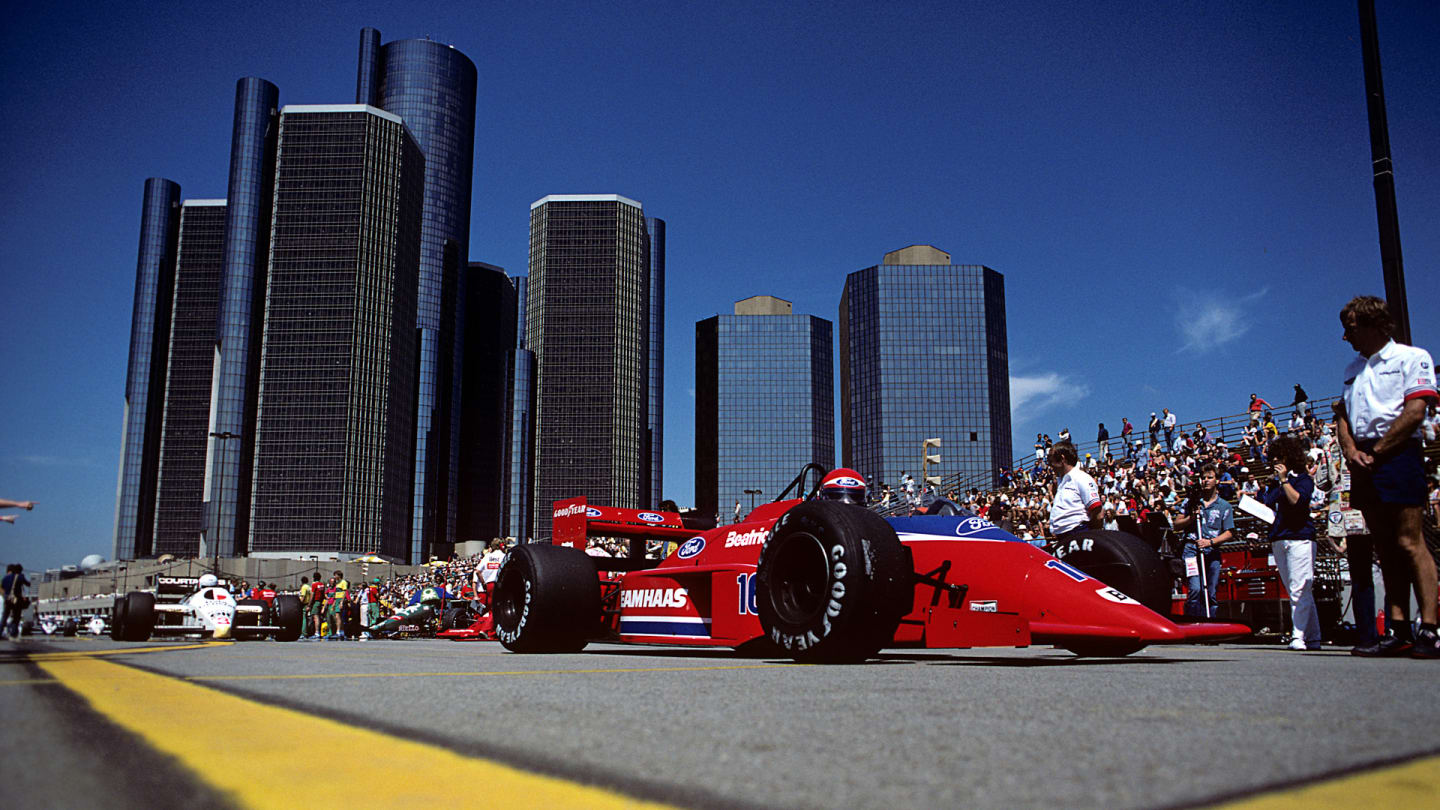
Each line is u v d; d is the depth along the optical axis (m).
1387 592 5.36
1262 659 5.16
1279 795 1.19
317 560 131.50
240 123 149.62
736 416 199.00
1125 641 5.34
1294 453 7.63
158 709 1.97
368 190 148.12
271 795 1.16
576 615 6.43
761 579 4.71
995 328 176.00
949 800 1.17
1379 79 9.34
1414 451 5.00
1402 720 1.97
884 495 13.45
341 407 140.62
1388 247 9.02
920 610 4.89
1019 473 34.16
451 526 184.62
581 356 178.12
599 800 1.16
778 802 1.15
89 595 118.81
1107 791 1.22
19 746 1.47
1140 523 8.83
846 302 185.38
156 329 169.75
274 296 143.88
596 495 172.50
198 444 163.12
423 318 188.25
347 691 2.52
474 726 1.82
